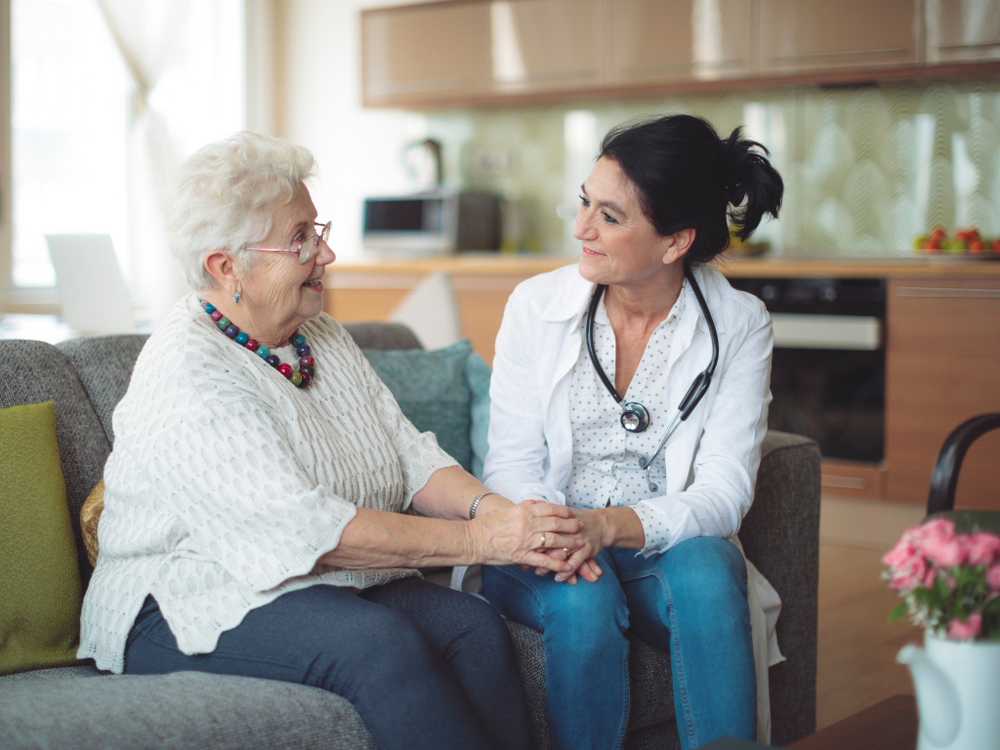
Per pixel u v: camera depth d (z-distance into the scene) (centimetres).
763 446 188
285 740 114
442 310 308
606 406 163
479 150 523
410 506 160
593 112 492
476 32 471
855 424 375
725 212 158
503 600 157
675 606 142
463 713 122
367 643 122
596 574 144
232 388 131
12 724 106
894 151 423
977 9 369
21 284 441
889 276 362
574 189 502
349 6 542
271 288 140
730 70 418
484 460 186
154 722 108
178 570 131
